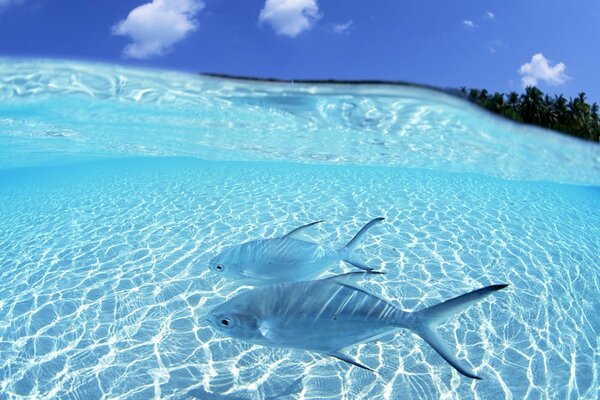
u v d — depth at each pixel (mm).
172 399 4453
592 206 14391
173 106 11383
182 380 4746
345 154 16156
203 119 12367
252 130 13281
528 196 14938
